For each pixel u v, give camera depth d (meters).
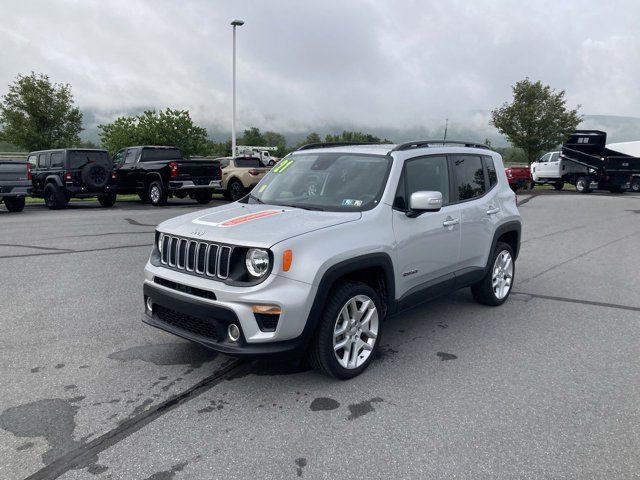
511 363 4.16
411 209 4.24
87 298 5.87
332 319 3.60
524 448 2.94
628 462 2.81
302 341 3.45
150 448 2.91
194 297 3.54
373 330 3.98
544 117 30.05
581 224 13.23
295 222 3.68
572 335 4.84
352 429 3.13
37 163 17.00
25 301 5.73
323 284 3.47
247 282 3.36
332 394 3.59
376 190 4.17
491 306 5.77
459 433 3.09
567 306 5.81
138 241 9.66
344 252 3.59
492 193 5.50
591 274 7.45
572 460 2.83
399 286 4.19
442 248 4.65
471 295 6.26
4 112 24.47
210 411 3.34
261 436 3.04
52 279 6.71
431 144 4.91
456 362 4.18
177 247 3.78
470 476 2.68
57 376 3.84
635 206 18.53
